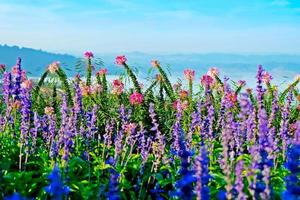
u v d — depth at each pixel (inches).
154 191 331.3
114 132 468.4
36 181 316.8
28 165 363.9
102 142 449.4
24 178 314.7
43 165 349.4
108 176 338.6
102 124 480.7
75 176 338.3
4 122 416.5
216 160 355.9
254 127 341.4
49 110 436.1
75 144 418.9
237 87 551.2
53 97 534.9
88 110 481.4
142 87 564.1
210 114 394.6
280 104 529.3
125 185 332.2
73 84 561.0
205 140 395.5
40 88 549.6
